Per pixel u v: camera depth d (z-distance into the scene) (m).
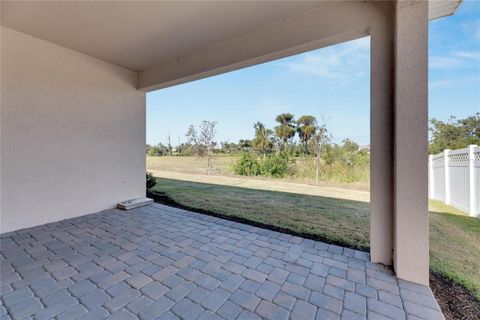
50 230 3.43
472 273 2.29
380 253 2.48
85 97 4.18
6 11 2.82
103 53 4.09
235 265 2.44
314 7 2.75
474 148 3.51
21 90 3.41
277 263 2.49
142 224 3.79
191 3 2.66
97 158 4.39
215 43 3.70
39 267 2.34
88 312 1.68
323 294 1.94
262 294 1.93
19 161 3.41
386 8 2.37
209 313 1.70
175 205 5.19
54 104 3.78
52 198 3.79
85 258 2.56
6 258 2.53
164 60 4.36
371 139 2.46
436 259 2.55
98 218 4.06
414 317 1.66
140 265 2.42
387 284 2.09
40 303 1.77
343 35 2.66
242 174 9.26
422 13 2.04
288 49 3.03
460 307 1.80
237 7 2.74
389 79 2.37
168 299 1.85
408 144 2.11
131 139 4.98
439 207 4.20
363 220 4.08
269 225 3.81
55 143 3.80
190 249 2.84
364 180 6.61
